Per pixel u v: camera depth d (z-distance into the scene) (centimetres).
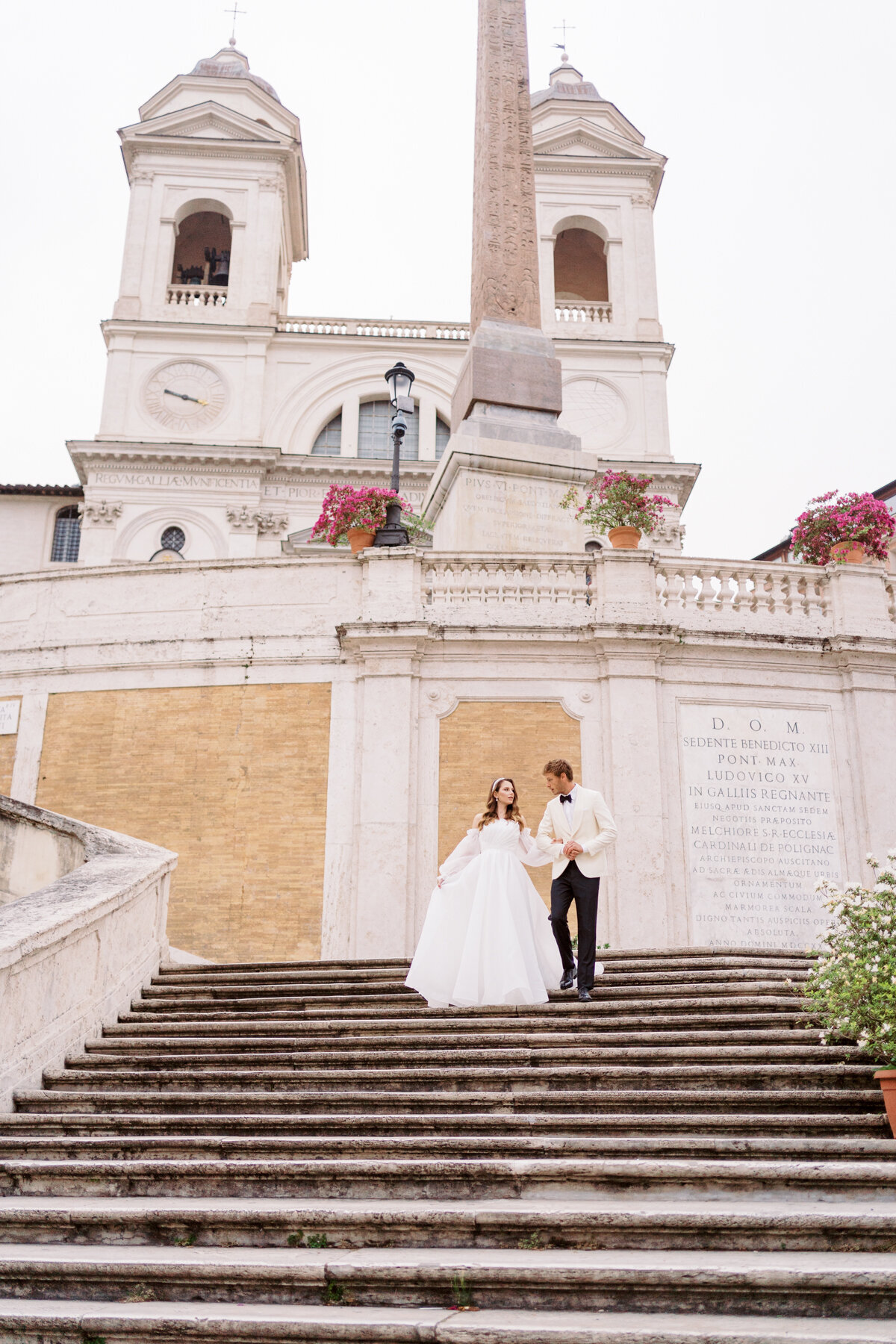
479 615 1434
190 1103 664
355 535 1630
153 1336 394
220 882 1361
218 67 3966
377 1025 791
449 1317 393
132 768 1439
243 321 3634
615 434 3569
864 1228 442
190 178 3772
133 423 3481
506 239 2086
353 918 1321
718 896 1340
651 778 1356
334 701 1424
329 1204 507
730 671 1431
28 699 1506
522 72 2238
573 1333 367
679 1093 621
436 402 3681
